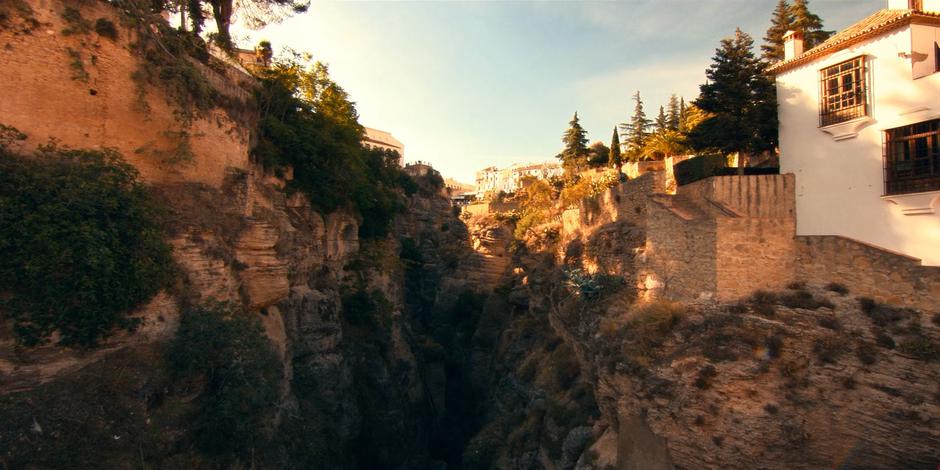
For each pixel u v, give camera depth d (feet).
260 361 57.82
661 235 69.62
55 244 41.70
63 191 43.88
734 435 52.16
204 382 52.60
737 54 73.15
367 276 130.72
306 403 88.12
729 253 57.72
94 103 51.85
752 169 74.23
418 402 132.87
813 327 51.88
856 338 49.42
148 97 57.41
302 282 96.58
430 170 251.80
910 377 45.55
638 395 60.59
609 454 68.08
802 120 60.75
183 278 55.06
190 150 61.72
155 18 59.57
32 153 46.16
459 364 169.07
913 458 44.96
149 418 46.14
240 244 69.21
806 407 50.24
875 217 52.80
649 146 135.74
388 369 122.31
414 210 225.35
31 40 47.03
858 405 48.08
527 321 136.87
